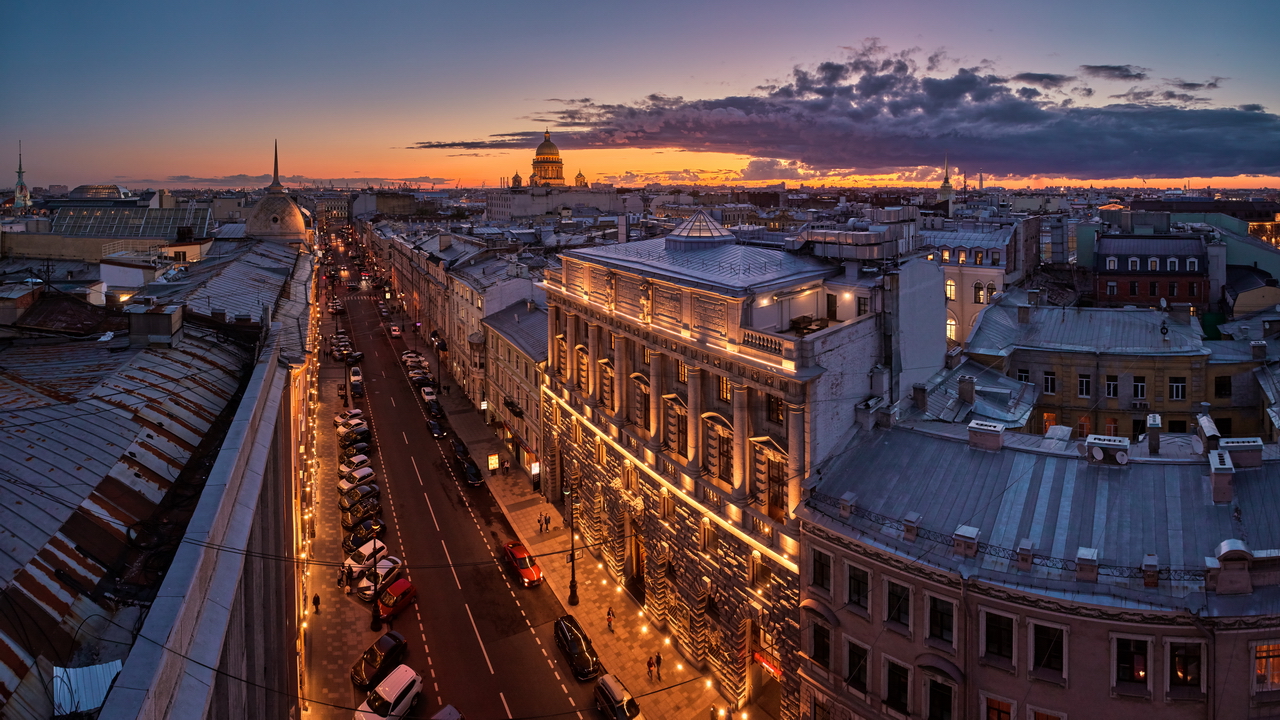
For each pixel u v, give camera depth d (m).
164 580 20.97
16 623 19.33
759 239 63.75
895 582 36.91
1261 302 86.12
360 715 45.69
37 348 42.66
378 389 120.25
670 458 54.06
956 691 34.91
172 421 33.81
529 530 71.69
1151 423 38.81
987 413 51.44
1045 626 32.78
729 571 48.44
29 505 23.97
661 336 53.56
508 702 48.66
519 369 88.12
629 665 52.94
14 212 188.12
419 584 62.28
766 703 49.62
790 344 41.97
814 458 42.25
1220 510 33.34
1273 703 30.19
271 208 126.19
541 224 194.12
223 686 22.73
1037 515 35.41
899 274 46.41
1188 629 30.52
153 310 43.31
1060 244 119.44
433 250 153.50
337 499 79.31
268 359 44.00
